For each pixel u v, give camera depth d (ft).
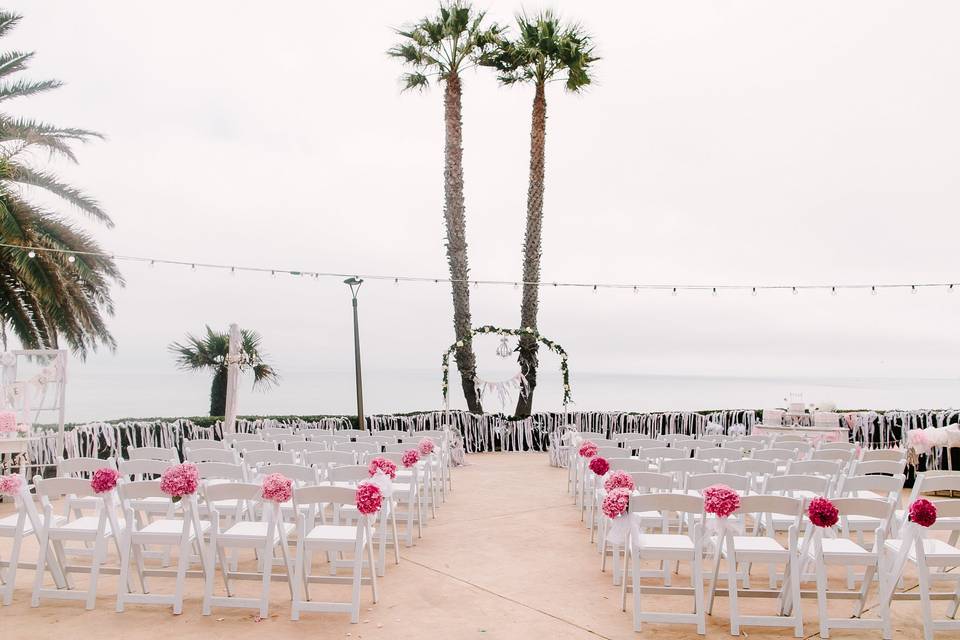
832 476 19.51
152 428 36.70
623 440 27.14
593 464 20.12
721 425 47.75
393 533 19.22
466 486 32.86
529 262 51.34
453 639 13.70
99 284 42.55
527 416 49.83
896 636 14.10
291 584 14.84
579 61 51.08
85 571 16.34
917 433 31.17
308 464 23.38
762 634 14.11
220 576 18.15
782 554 14.30
